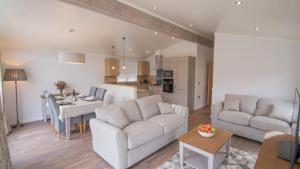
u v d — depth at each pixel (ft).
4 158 6.53
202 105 22.56
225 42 15.48
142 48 21.93
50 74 16.80
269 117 11.25
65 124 11.66
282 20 8.57
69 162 8.86
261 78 13.70
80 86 19.25
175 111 12.33
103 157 8.94
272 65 13.10
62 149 10.26
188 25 14.88
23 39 13.85
